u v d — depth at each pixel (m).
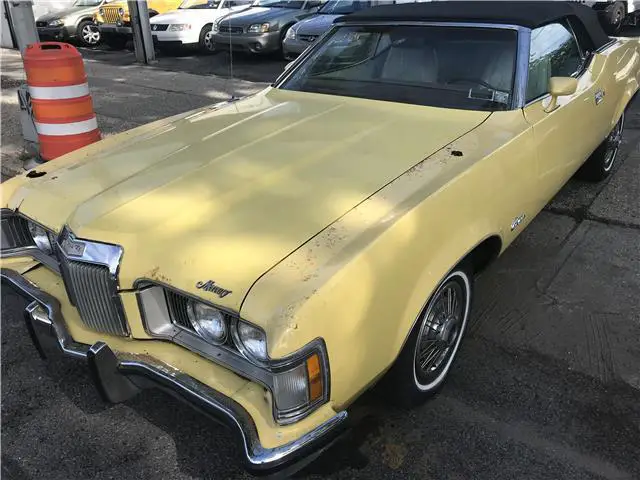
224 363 1.87
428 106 3.00
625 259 3.62
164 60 11.29
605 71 3.93
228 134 2.83
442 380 2.55
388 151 2.53
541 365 2.73
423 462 2.23
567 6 3.65
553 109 3.07
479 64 3.05
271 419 1.75
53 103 4.75
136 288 1.96
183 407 2.54
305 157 2.49
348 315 1.78
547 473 2.16
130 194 2.25
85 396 2.61
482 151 2.52
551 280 3.42
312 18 10.38
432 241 2.12
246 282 1.76
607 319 3.05
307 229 1.96
